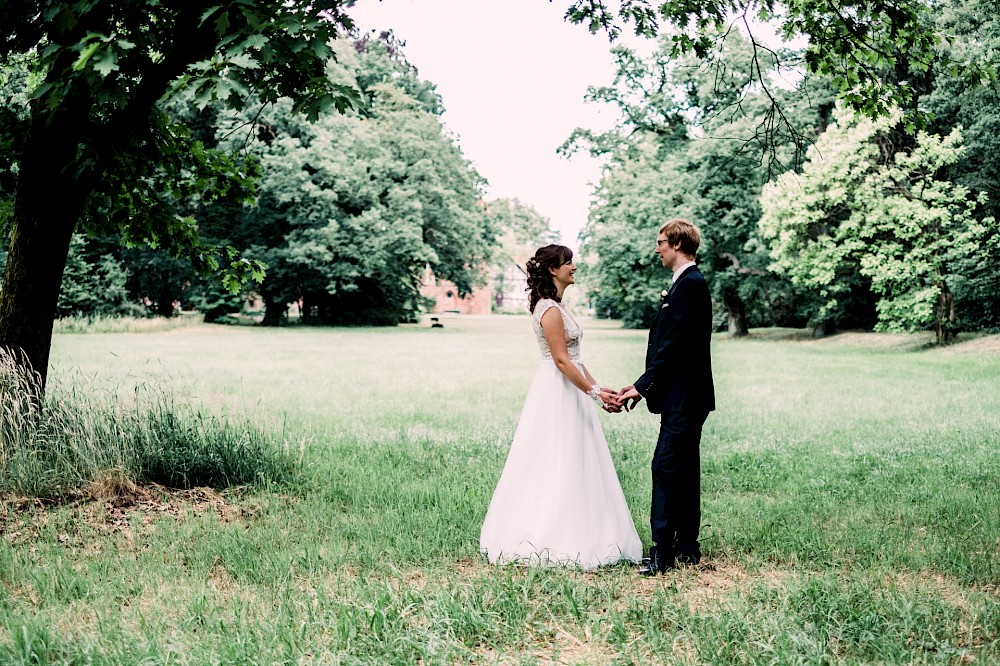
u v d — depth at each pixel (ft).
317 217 135.13
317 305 163.12
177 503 17.95
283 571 13.12
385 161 139.64
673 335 13.64
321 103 14.29
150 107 18.67
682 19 24.70
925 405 36.73
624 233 108.47
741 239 105.91
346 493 19.58
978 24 71.15
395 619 10.66
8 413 17.97
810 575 12.93
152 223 24.59
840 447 26.23
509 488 14.88
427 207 148.87
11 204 21.71
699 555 14.32
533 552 14.10
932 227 76.33
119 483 18.13
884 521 16.81
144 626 10.46
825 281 80.59
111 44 13.01
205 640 10.04
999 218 80.94
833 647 10.16
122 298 123.44
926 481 20.71
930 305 74.33
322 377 51.19
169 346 80.28
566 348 14.87
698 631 10.57
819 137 77.66
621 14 24.61
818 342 98.73
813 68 24.02
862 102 23.95
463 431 29.60
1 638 10.19
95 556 14.01
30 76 22.31
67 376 40.65
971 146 75.41
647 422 32.89
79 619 11.07
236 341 94.07
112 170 21.65
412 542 14.99
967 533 15.49
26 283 19.34
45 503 17.02
